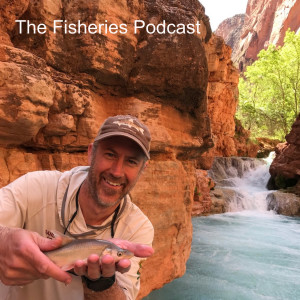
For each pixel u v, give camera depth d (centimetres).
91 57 413
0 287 158
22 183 155
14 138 342
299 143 2241
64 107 384
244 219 1617
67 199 152
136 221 167
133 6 459
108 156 145
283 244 1098
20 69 307
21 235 115
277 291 666
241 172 2597
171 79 484
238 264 840
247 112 4075
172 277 538
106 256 111
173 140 512
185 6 523
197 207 1612
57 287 147
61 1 411
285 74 3569
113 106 471
